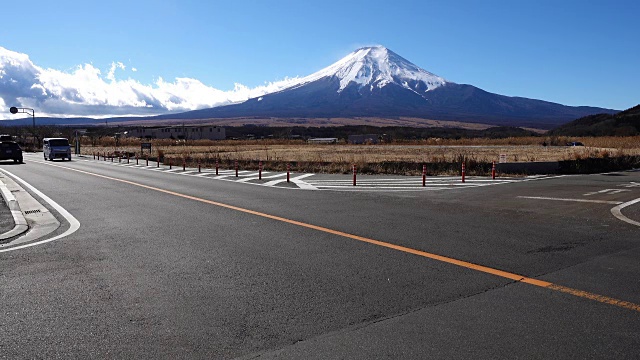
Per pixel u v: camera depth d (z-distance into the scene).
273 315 4.83
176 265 6.75
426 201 13.24
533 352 3.95
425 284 5.75
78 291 5.64
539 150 52.91
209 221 10.34
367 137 117.75
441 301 5.16
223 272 6.37
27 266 6.81
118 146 91.44
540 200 13.30
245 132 176.38
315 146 82.00
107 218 11.03
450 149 60.41
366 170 25.66
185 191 16.47
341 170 26.27
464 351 3.98
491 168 25.20
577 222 9.80
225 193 15.72
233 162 33.81
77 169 31.02
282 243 8.07
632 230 8.95
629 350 3.98
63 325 4.63
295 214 11.12
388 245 7.80
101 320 4.74
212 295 5.46
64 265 6.85
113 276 6.25
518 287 5.58
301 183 19.31
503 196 14.29
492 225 9.50
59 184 19.91
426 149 61.47
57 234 9.26
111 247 7.97
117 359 3.93
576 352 3.95
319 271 6.36
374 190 16.33
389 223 9.80
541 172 25.25
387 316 4.76
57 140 46.97
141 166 34.53
